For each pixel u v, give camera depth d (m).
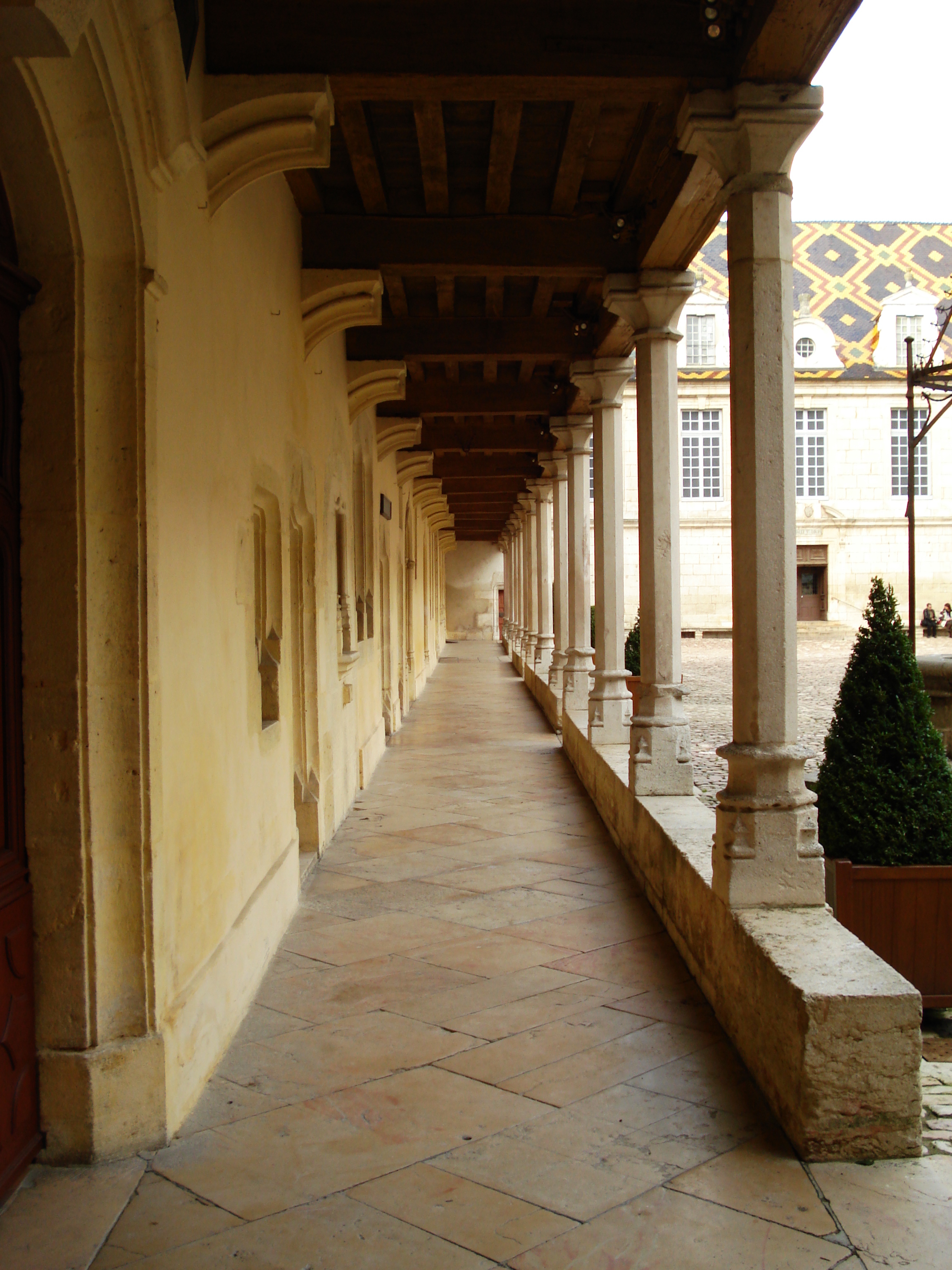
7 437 2.66
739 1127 2.92
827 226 37.59
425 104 4.24
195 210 3.34
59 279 2.70
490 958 4.38
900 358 34.22
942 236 37.44
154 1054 2.82
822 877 3.54
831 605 34.12
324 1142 2.86
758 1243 2.37
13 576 2.69
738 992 3.39
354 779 7.95
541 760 10.07
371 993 3.99
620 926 4.80
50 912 2.75
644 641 5.76
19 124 2.49
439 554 28.77
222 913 3.60
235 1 3.47
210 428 3.52
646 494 5.74
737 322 3.62
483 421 12.41
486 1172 2.69
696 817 5.07
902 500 34.09
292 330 5.36
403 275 6.50
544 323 7.80
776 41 3.35
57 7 2.14
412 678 15.91
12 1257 2.35
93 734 2.75
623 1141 2.84
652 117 4.46
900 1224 2.44
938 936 4.15
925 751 4.29
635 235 5.55
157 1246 2.39
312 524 6.00
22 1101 2.66
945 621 30.47
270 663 4.88
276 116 3.47
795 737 3.58
